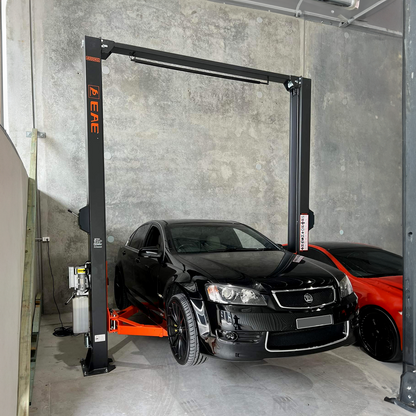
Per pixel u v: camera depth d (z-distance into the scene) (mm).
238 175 6750
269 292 2893
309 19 7289
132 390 3004
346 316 3082
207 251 3902
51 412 2674
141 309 4312
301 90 4414
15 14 5328
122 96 5957
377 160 8039
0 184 1745
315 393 2965
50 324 4984
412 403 2742
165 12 6211
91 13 5750
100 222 3369
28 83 5398
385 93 8125
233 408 2727
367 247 4938
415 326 2779
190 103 6387
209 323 2875
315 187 7438
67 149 5613
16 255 2354
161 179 6211
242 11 6746
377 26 7727
